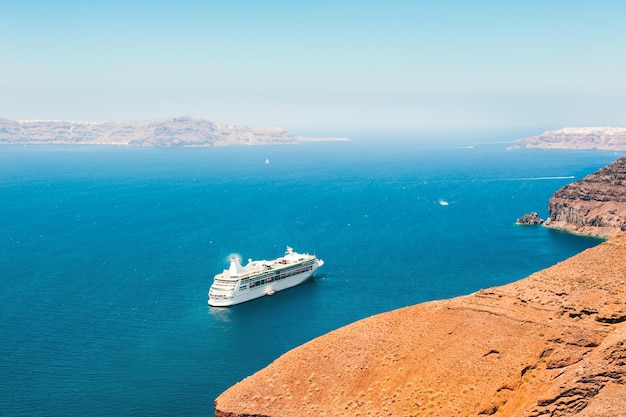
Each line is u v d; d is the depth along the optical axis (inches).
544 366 3708.2
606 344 3442.4
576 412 3312.0
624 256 4293.8
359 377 4264.3
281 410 4185.5
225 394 4402.1
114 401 5457.7
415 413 3818.9
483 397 3688.5
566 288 4183.1
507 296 4338.1
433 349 4190.5
